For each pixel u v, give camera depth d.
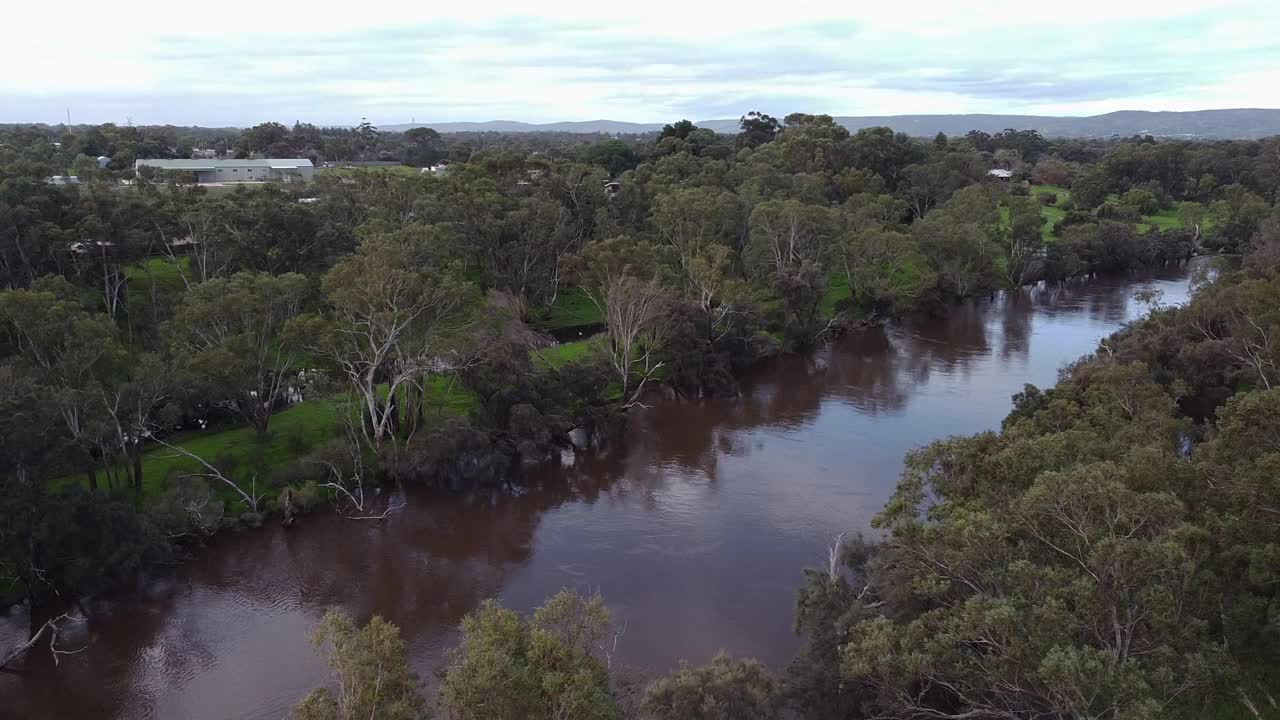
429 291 63.28
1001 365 96.06
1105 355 73.25
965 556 28.25
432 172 165.12
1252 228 149.25
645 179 158.12
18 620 46.66
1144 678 23.17
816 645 34.78
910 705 28.45
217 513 55.47
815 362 98.56
